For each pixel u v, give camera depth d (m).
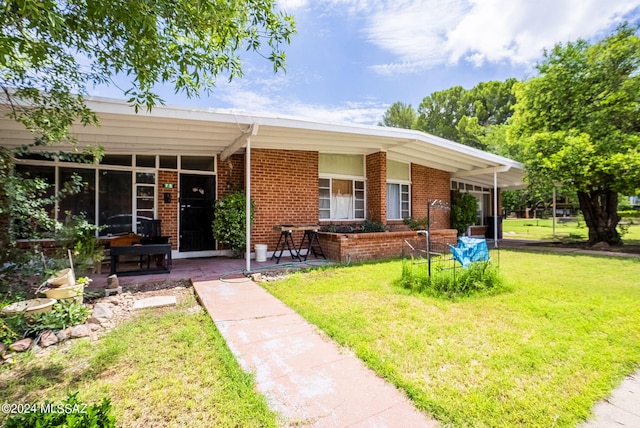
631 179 8.45
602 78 9.56
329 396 2.09
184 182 7.94
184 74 2.88
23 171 6.34
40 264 4.04
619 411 1.93
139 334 3.16
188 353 2.74
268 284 5.13
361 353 2.67
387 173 10.44
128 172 7.34
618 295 4.41
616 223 10.39
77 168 6.84
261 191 8.07
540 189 10.98
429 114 29.41
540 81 10.62
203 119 5.26
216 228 7.56
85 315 3.54
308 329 3.27
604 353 2.66
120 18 2.09
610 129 9.25
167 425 1.83
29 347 2.90
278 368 2.46
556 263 7.20
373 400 2.04
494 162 10.66
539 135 10.00
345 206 9.59
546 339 2.95
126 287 5.03
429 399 2.01
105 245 6.88
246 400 2.04
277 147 8.27
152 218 7.55
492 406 1.95
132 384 2.26
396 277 5.52
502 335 3.03
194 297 4.55
